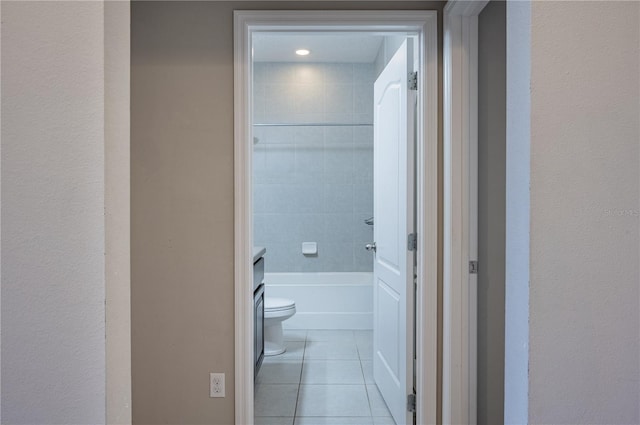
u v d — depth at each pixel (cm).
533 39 102
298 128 500
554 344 103
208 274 212
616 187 104
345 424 255
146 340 213
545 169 103
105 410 80
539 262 103
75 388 79
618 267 104
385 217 273
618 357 104
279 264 500
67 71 78
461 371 205
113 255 83
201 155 211
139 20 210
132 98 211
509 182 113
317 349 391
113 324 82
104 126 80
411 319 228
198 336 213
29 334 79
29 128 78
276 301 384
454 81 203
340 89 501
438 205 212
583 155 103
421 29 212
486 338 207
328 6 210
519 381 107
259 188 500
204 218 212
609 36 103
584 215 103
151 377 213
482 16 206
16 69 78
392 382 258
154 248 212
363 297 457
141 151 211
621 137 103
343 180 502
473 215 205
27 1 78
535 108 103
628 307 104
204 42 210
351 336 432
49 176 78
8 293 78
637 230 104
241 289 211
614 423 104
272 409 275
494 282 207
